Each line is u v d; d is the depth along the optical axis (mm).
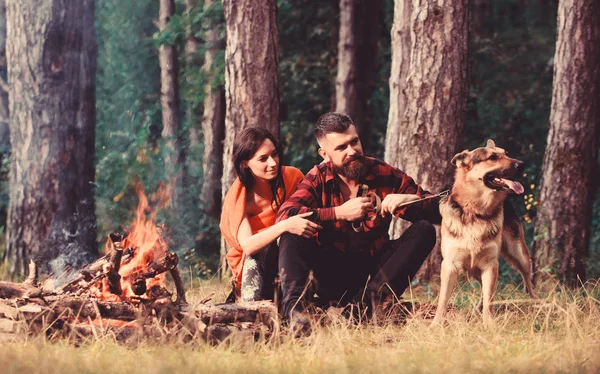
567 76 8828
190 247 12383
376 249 5457
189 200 13859
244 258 5430
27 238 9781
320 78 15875
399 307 5273
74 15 9969
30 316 4562
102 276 4910
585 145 8789
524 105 15148
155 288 4801
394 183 5562
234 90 8938
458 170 5672
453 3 7766
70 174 9906
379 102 15609
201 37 13836
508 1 18203
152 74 16594
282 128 15359
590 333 4789
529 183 12992
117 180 13180
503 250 6539
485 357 4246
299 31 15977
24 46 9875
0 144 14086
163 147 13867
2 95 14297
